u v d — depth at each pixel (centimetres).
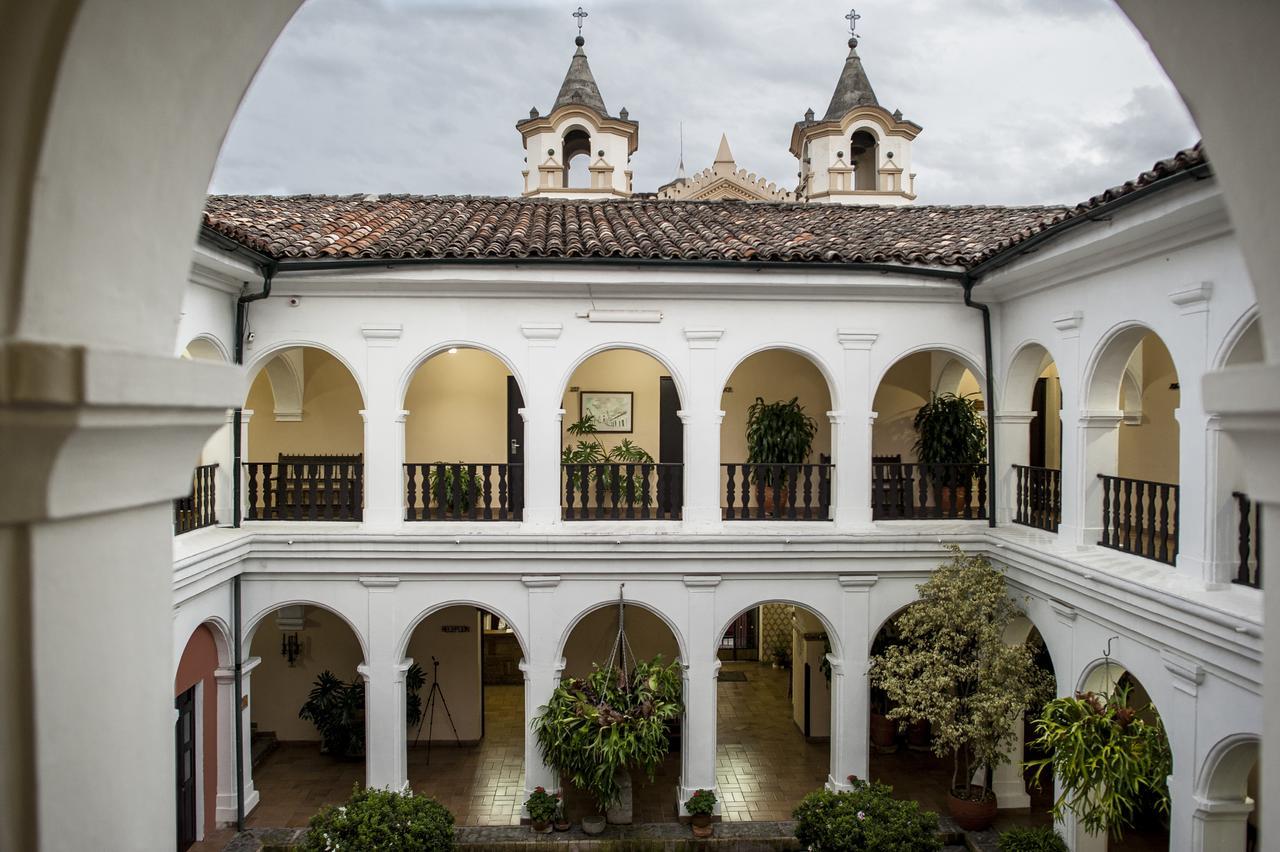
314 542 1027
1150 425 1182
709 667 1058
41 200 171
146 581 212
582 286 1032
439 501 1084
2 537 173
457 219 1213
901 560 1066
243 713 1047
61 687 181
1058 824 912
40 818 176
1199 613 675
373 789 938
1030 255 920
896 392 1434
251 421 1359
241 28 222
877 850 857
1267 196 189
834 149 1838
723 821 1045
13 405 163
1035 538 999
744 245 1064
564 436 1389
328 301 1043
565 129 1814
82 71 173
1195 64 204
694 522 1074
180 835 958
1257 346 695
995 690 938
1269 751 188
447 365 1366
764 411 1193
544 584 1044
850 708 1072
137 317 206
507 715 1446
